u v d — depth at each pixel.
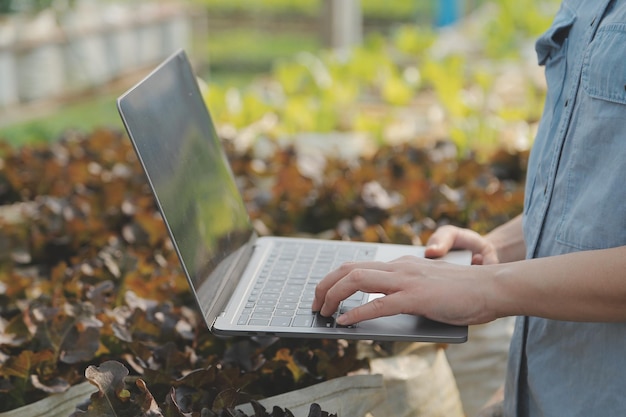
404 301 1.03
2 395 1.25
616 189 0.98
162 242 1.86
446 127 3.29
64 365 1.26
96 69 5.11
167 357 1.26
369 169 2.25
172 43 6.00
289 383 1.30
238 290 1.28
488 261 1.36
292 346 1.33
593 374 1.03
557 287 0.96
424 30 5.58
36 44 4.57
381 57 4.32
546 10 6.75
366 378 1.25
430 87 4.43
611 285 0.94
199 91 1.46
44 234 1.91
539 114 3.54
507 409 1.22
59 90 4.84
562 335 1.06
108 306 1.48
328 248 1.46
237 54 9.88
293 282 1.30
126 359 1.27
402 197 2.10
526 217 1.17
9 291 1.57
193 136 1.33
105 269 1.59
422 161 2.41
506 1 6.45
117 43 5.36
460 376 1.70
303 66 4.02
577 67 1.06
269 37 10.21
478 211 1.90
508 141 2.91
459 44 5.85
